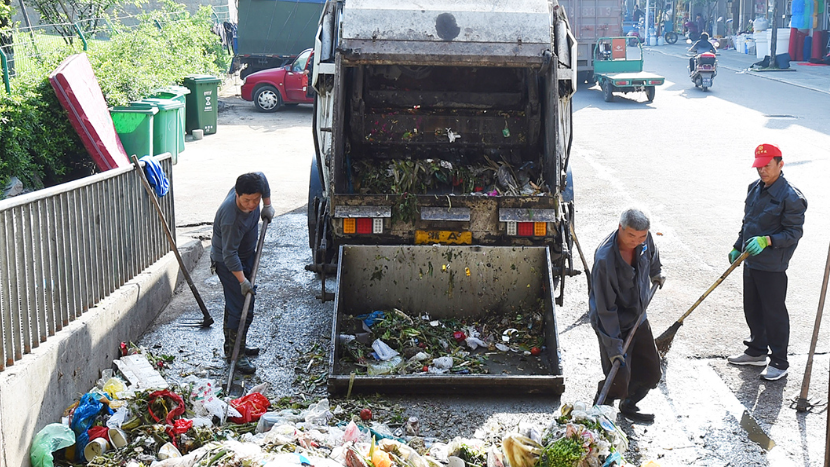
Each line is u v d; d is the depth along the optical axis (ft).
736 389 17.31
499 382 16.62
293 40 81.20
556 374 17.16
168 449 13.51
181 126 48.11
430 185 23.06
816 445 14.88
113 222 19.47
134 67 44.57
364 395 16.93
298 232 31.32
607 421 13.03
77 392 15.93
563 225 21.02
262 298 23.75
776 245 17.10
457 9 21.40
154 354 19.21
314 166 26.27
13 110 30.35
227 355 18.72
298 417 15.11
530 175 23.47
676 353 19.27
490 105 23.61
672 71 100.22
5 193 28.60
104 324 17.65
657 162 43.62
